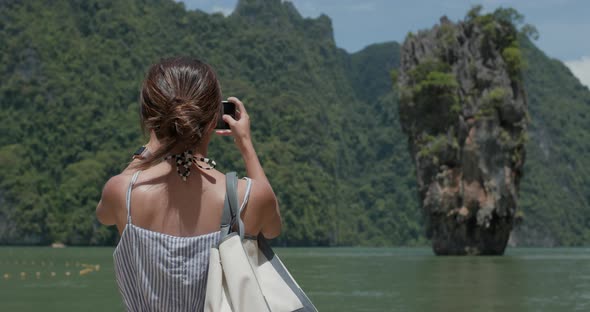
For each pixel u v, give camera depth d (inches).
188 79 76.1
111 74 6614.2
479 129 2132.1
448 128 2174.0
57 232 5196.9
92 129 6048.2
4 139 5885.8
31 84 6136.8
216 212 75.5
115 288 689.0
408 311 469.1
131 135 6058.1
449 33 2256.4
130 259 74.8
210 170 78.4
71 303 525.3
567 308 490.3
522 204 7677.2
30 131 5935.0
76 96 6195.9
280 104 6943.9
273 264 79.1
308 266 1299.2
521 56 2187.5
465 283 767.1
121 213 75.8
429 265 1307.8
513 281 803.4
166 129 75.3
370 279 850.1
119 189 76.2
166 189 75.6
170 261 73.4
